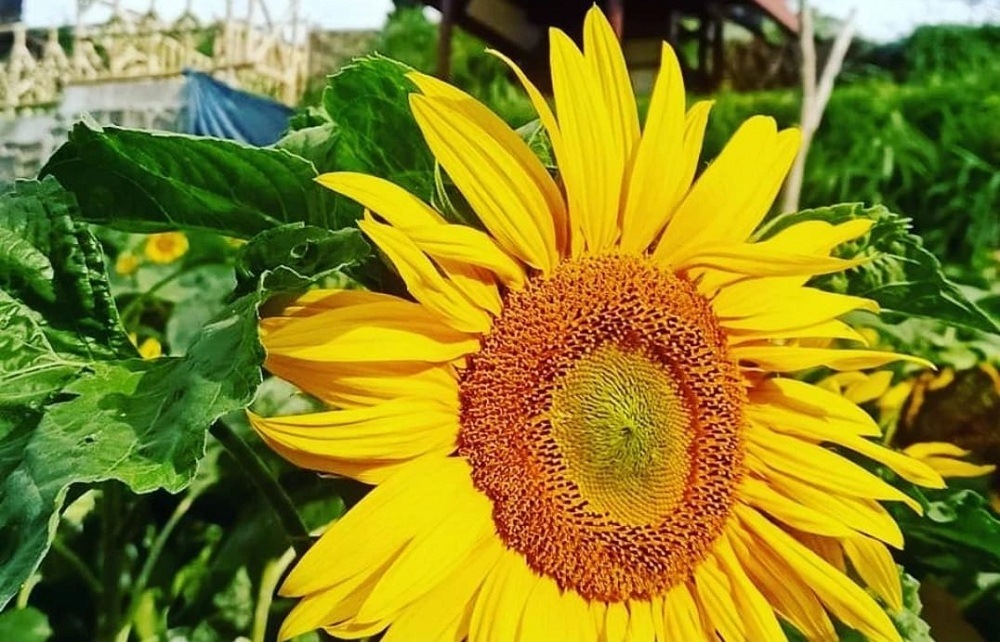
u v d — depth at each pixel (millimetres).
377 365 295
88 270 319
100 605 366
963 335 573
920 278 368
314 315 290
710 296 328
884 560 325
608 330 319
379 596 283
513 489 312
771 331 323
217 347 272
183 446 254
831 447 365
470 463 311
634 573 321
